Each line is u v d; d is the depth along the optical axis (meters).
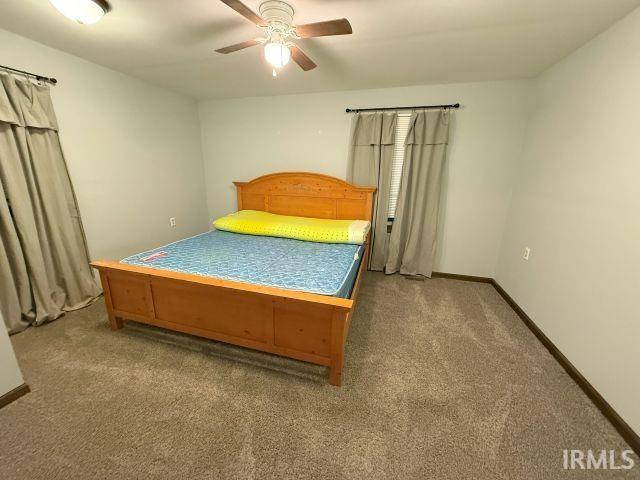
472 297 2.89
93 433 1.33
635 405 1.33
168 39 2.01
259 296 1.62
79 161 2.42
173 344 1.99
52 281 2.26
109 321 2.13
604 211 1.64
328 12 1.62
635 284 1.39
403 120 3.19
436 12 1.61
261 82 2.96
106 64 2.50
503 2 1.51
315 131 3.45
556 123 2.24
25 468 1.18
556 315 2.02
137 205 3.02
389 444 1.32
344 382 1.69
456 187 3.15
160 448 1.27
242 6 1.31
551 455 1.28
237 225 3.12
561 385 1.70
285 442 1.31
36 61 2.07
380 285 3.15
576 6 1.53
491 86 2.82
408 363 1.88
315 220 3.26
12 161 1.95
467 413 1.49
